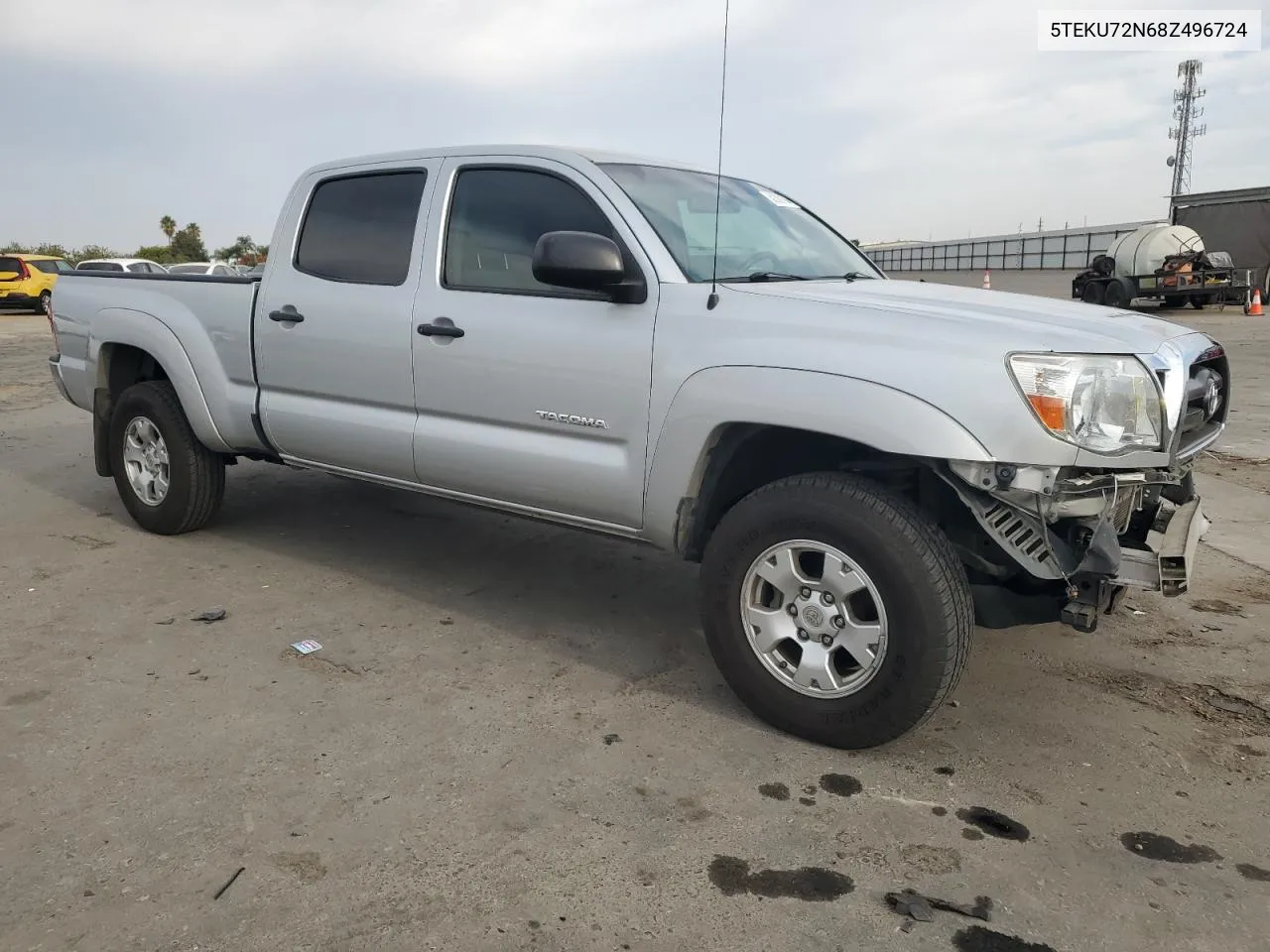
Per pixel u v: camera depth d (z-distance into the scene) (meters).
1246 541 5.41
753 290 3.22
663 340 3.27
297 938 2.20
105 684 3.47
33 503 6.12
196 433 4.95
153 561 4.91
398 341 4.00
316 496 6.36
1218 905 2.38
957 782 2.93
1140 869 2.52
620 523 3.51
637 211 3.47
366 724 3.22
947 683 2.88
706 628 3.29
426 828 2.63
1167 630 4.18
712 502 3.45
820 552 3.14
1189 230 22.97
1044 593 3.00
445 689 3.50
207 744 3.06
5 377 13.06
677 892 2.40
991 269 58.97
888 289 3.50
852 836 2.64
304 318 4.37
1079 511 2.89
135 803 2.72
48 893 2.33
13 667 3.61
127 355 5.46
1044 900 2.39
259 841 2.56
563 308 3.55
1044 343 2.74
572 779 2.90
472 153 3.97
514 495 3.79
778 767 3.00
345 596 4.46
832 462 3.36
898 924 2.29
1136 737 3.24
